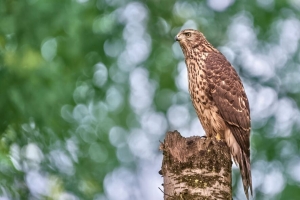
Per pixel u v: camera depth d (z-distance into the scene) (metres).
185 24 18.73
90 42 16.56
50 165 13.77
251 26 18.55
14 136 13.48
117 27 17.58
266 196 16.56
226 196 9.70
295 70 18.41
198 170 9.69
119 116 18.06
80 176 14.38
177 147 9.79
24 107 13.48
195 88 12.77
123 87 17.98
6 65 13.61
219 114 12.55
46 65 14.31
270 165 17.08
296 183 16.64
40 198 13.34
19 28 14.20
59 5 14.73
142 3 18.64
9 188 13.08
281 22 18.34
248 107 12.70
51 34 14.76
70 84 15.56
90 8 16.52
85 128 16.69
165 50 18.77
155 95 18.69
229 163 9.84
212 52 13.02
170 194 9.70
